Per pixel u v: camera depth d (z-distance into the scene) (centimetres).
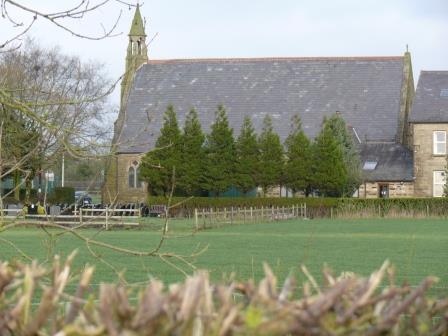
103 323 427
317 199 7731
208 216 6456
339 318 452
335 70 9931
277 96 9794
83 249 3597
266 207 7706
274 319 429
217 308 489
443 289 1867
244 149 8269
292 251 3684
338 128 8475
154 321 423
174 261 2961
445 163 8731
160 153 8194
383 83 9769
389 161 8969
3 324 464
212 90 9900
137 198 9162
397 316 466
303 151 8188
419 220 6906
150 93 9881
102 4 1176
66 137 1248
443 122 8750
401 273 2578
